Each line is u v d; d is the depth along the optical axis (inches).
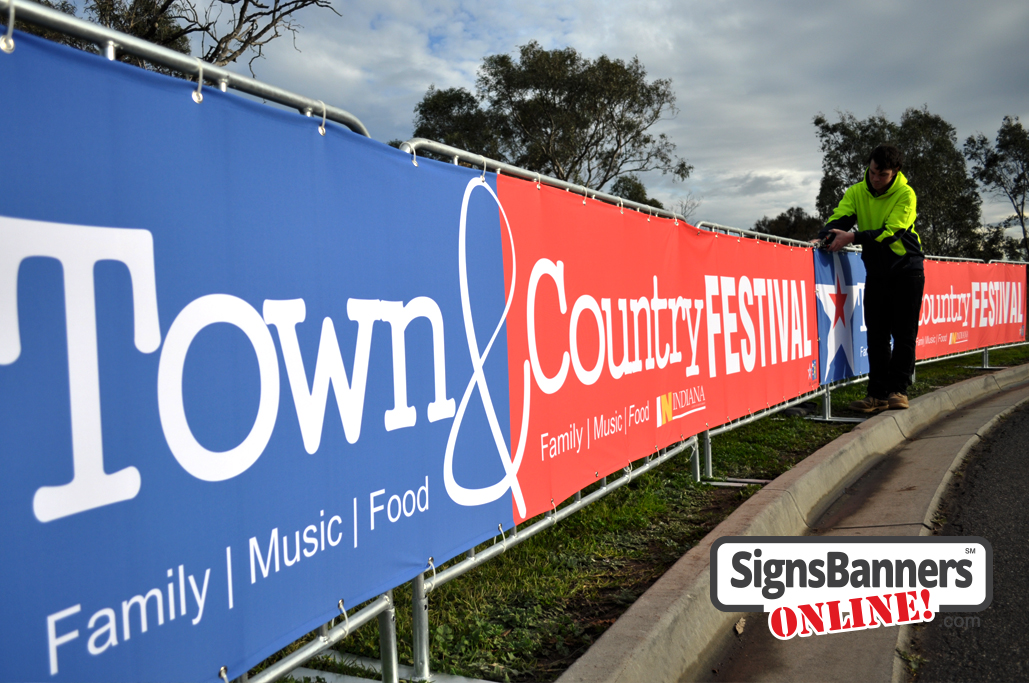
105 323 55.3
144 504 58.1
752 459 227.8
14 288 49.3
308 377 75.7
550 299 129.2
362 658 102.8
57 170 52.3
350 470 81.7
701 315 196.2
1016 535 157.3
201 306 63.4
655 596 113.2
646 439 166.4
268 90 71.8
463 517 104.2
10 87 49.6
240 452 67.2
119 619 56.1
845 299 306.7
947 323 407.2
